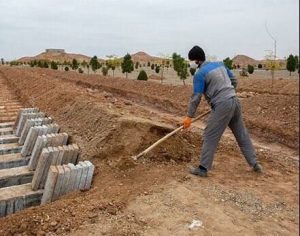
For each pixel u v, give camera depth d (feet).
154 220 13.12
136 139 20.08
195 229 12.55
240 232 12.51
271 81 64.85
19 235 12.74
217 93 16.75
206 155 17.21
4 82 86.63
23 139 29.35
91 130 24.17
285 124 32.09
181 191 15.37
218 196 15.20
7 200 18.34
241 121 18.10
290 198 15.46
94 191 16.80
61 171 17.65
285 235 12.50
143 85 68.08
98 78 87.81
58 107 34.19
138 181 16.84
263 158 21.34
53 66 152.87
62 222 13.11
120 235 12.18
